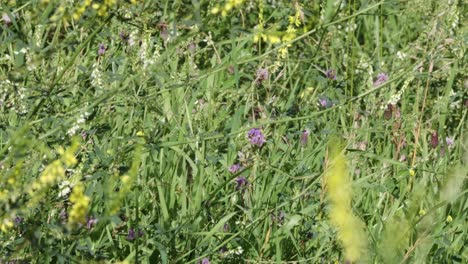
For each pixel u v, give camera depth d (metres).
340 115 6.56
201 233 5.12
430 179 5.95
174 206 5.54
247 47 7.29
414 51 7.29
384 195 5.73
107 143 5.30
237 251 5.15
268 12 7.52
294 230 5.50
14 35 4.78
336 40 7.45
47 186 3.94
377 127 6.19
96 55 6.43
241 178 5.54
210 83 6.60
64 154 3.82
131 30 5.88
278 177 5.68
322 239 5.40
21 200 4.45
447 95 6.82
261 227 5.46
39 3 4.59
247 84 6.86
